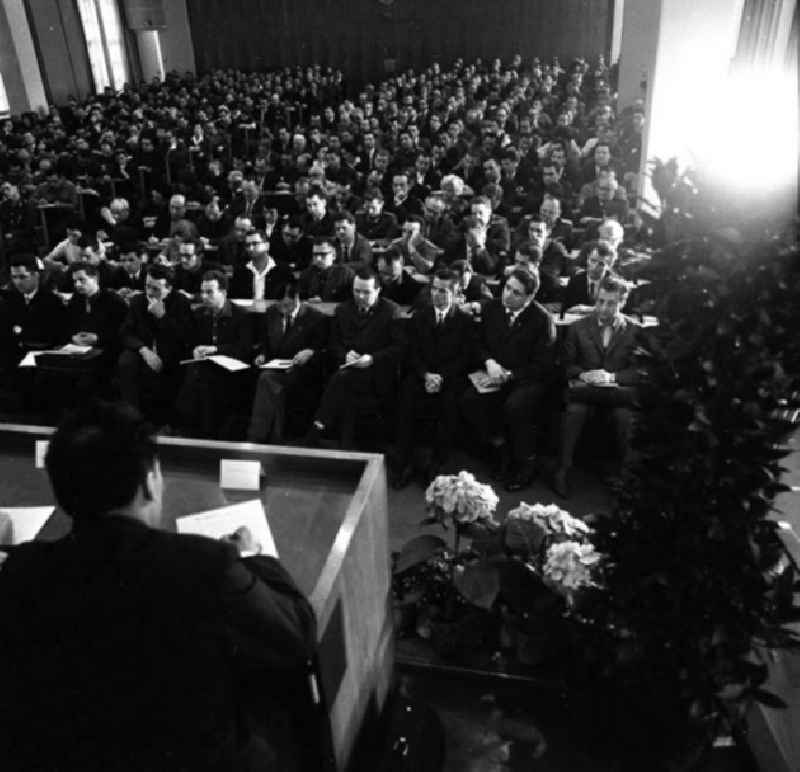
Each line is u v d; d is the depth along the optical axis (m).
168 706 1.22
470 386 5.02
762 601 2.20
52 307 5.88
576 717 2.71
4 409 5.93
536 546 2.95
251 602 1.29
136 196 11.41
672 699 2.43
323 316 5.25
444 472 4.95
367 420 5.10
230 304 5.36
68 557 1.24
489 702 2.85
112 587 1.22
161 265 5.43
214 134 15.28
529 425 4.72
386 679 2.70
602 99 17.27
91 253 6.79
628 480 2.33
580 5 24.94
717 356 1.98
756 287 1.90
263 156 12.79
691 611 2.26
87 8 20.84
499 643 3.01
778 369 1.91
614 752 2.61
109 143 14.02
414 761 2.49
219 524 2.14
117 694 1.22
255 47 26.31
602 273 5.57
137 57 23.59
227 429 5.42
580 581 2.68
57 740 1.24
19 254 5.74
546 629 2.76
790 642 2.21
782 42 3.74
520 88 19.66
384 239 7.94
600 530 2.39
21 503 2.32
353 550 2.05
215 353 5.26
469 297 5.93
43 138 14.60
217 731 1.27
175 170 12.70
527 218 7.71
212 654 1.25
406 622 3.13
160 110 17.55
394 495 4.68
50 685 1.22
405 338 5.00
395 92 21.06
